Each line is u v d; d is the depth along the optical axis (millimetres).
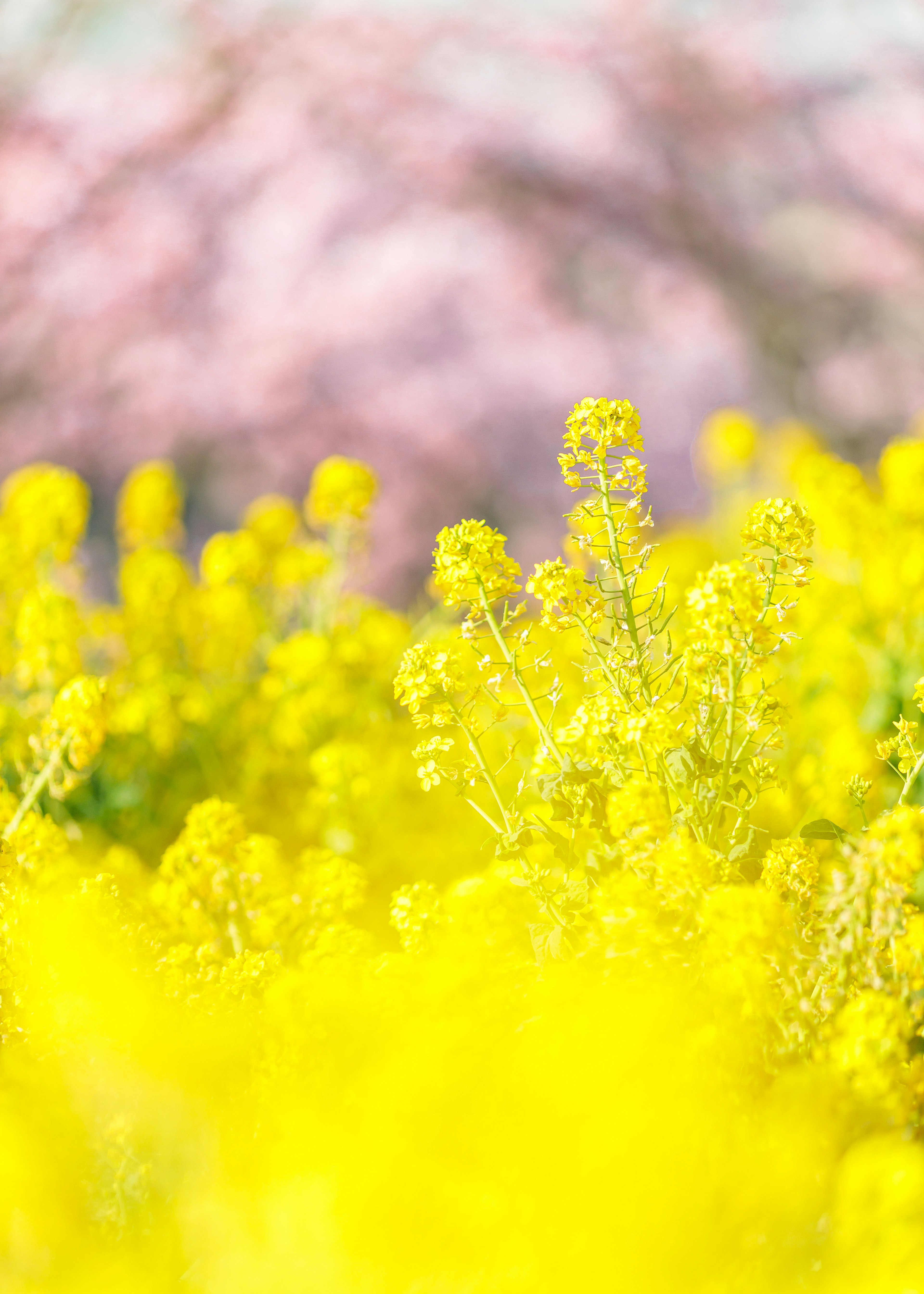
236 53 16500
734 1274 2959
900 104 17391
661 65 16766
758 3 17828
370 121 15883
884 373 15273
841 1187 2971
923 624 3748
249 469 13906
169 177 15656
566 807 3150
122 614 4398
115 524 13047
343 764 3666
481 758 3172
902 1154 2973
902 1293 2957
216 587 4379
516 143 15703
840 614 3818
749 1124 2994
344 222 15148
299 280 14773
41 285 14820
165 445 13859
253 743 4074
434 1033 3000
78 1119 3064
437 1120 2971
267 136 15797
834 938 3064
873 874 3066
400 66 16344
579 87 16422
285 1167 2992
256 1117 3025
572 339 14297
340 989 3029
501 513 13781
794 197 16344
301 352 14180
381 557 13328
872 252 15844
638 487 3168
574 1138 2961
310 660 3902
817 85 17344
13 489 4082
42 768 3373
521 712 3441
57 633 3629
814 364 15219
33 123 16047
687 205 15867
